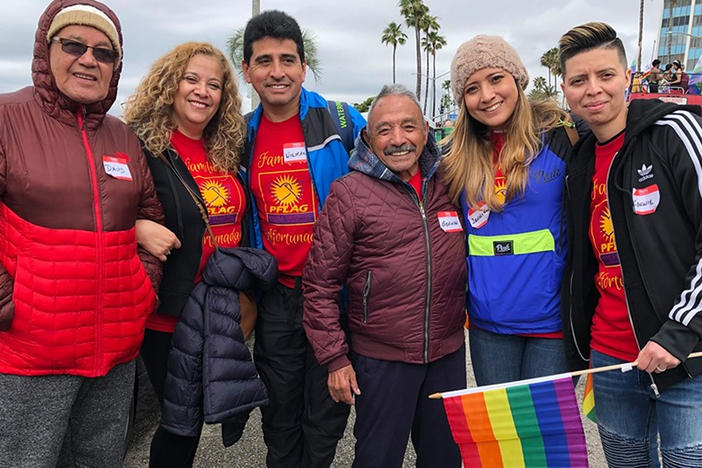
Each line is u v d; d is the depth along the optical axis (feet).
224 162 8.53
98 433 7.09
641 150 6.33
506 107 7.53
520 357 7.93
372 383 7.72
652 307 6.21
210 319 7.68
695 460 6.12
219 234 8.37
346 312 8.81
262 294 9.18
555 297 7.57
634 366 6.49
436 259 7.47
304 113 8.87
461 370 8.06
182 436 8.06
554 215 7.56
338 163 8.90
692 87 42.14
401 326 7.43
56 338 6.16
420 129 7.53
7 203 6.08
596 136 7.02
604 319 7.09
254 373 7.96
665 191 6.11
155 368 8.25
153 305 7.32
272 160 8.93
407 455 10.50
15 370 6.13
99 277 6.40
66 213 6.14
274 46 8.36
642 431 7.04
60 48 6.08
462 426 7.06
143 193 7.32
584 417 11.98
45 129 6.19
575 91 6.77
